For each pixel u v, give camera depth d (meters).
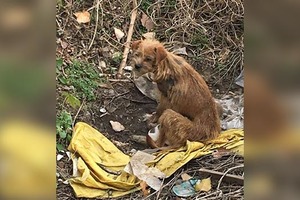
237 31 2.23
